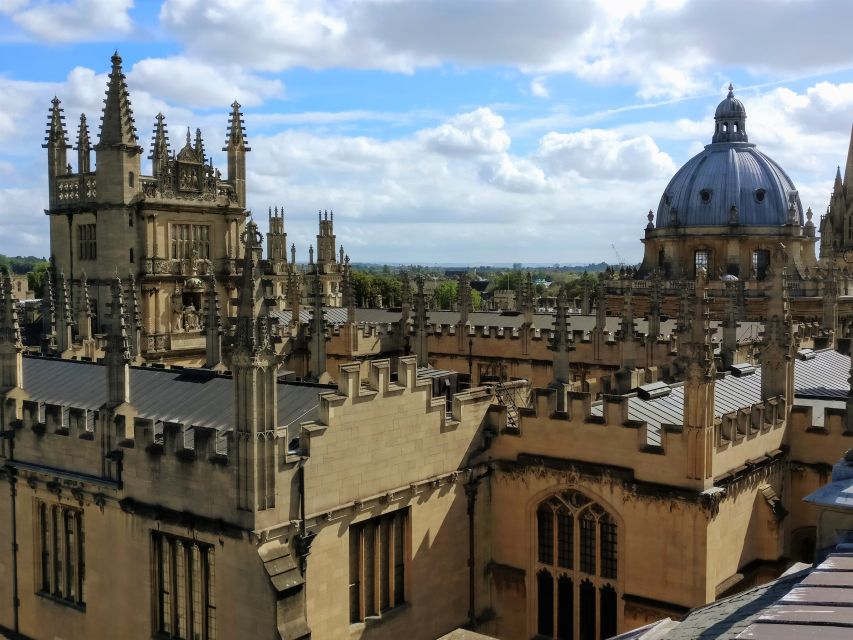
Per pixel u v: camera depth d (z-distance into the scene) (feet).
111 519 129.70
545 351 260.01
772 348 152.97
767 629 51.62
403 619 133.39
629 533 133.39
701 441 125.39
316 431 117.50
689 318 181.27
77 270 324.80
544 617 146.30
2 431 144.77
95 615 133.80
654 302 242.17
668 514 129.18
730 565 135.54
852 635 49.42
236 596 114.01
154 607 125.18
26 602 144.87
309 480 116.98
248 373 109.70
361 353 276.82
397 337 290.97
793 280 371.15
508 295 562.66
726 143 430.61
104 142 305.73
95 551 132.67
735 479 134.10
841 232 512.22
